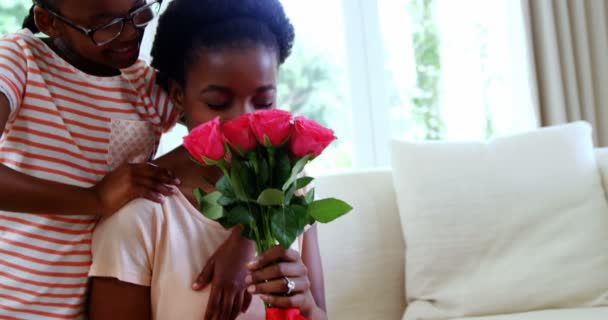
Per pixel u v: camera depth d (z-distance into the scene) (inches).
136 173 44.2
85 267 48.1
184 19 46.1
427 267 75.5
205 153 36.0
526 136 81.0
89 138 49.7
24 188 44.1
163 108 53.2
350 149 108.4
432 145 80.4
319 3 106.1
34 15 49.7
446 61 111.5
